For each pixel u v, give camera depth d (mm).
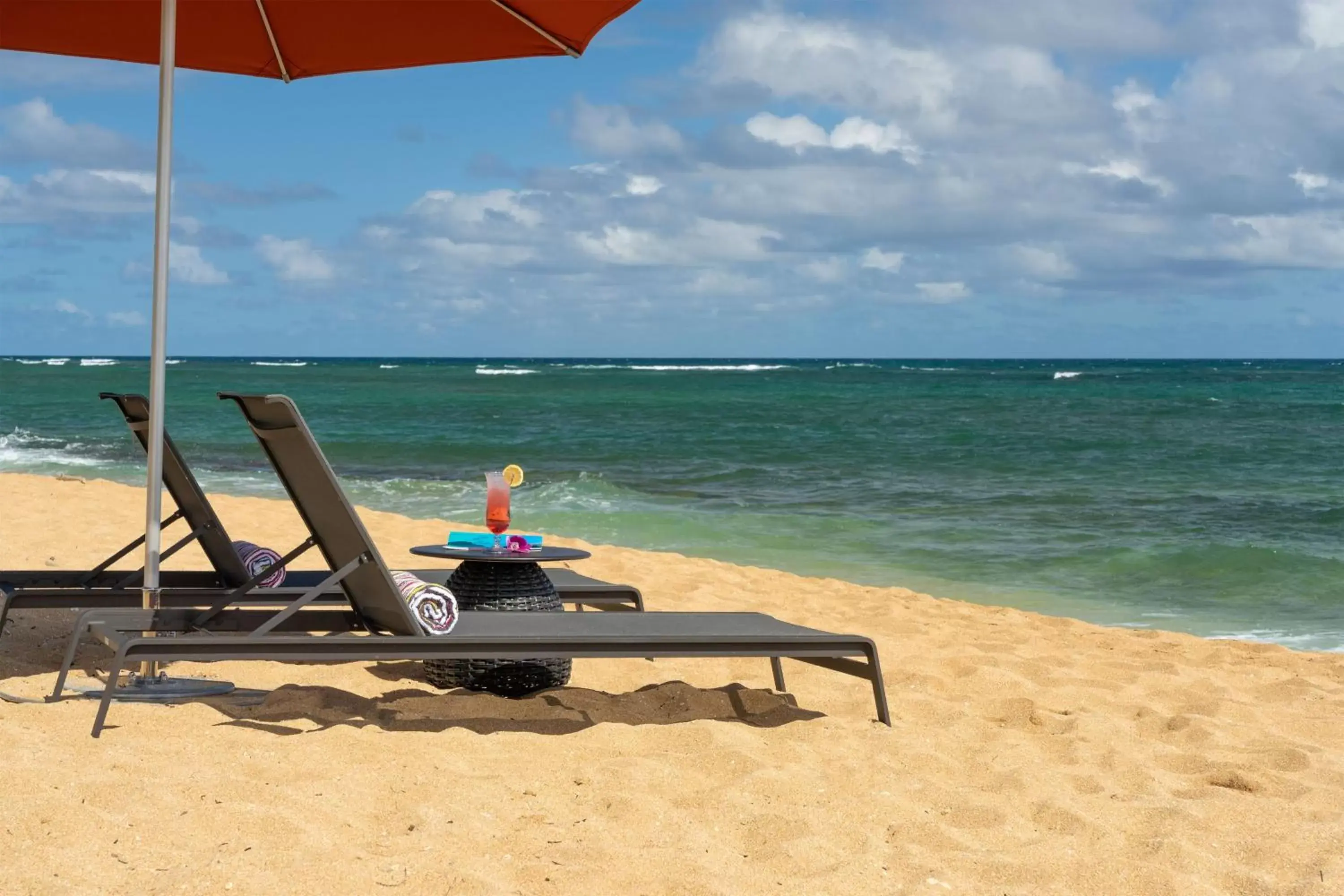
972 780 3781
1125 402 46750
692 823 3145
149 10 4570
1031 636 6562
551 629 3990
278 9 4555
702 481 16891
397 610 3879
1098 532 11914
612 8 4273
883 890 2820
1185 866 3080
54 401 38125
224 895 2486
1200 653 6316
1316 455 21734
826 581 8266
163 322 4168
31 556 7211
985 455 21625
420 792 3221
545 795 3305
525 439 25516
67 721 3631
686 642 3896
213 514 4633
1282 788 3822
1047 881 2943
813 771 3680
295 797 3076
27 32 4742
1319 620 8023
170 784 3084
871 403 46156
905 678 5164
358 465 19531
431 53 4871
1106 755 4094
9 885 2445
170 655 3520
